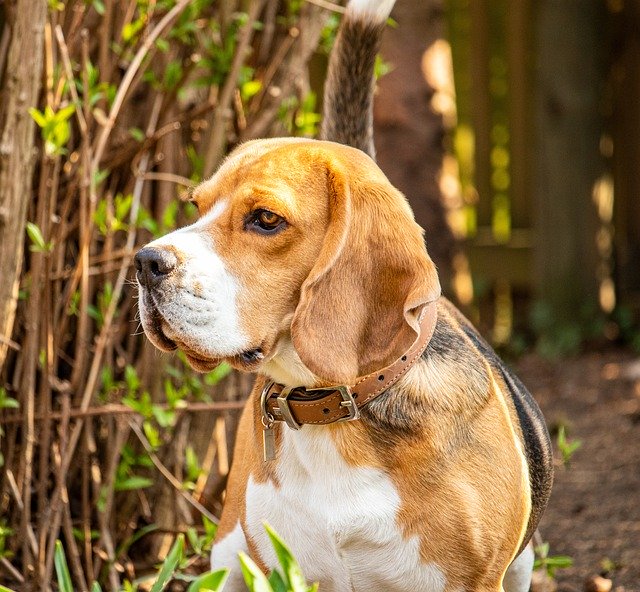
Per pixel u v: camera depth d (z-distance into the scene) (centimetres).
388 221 363
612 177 1030
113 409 461
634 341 974
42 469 467
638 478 677
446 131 991
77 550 482
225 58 507
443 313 417
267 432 387
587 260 1013
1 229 450
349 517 373
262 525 391
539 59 1006
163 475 502
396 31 958
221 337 359
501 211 1112
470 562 375
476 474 377
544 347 984
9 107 446
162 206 507
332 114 479
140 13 489
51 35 468
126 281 473
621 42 1007
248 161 383
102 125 481
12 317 459
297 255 367
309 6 523
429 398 375
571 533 598
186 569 498
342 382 355
